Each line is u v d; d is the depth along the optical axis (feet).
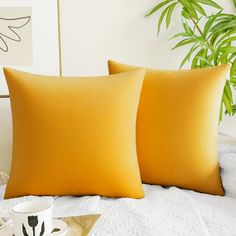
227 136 5.62
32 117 3.85
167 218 3.13
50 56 5.53
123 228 2.93
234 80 5.24
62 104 3.84
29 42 5.47
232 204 3.59
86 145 3.74
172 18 5.88
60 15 5.70
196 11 5.90
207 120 4.12
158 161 4.12
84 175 3.74
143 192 3.87
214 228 2.96
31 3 5.46
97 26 5.78
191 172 4.05
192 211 3.26
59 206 3.54
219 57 5.56
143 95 4.27
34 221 2.29
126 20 5.82
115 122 3.83
